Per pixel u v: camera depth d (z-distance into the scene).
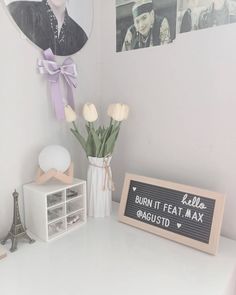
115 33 1.08
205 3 0.84
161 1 0.93
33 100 0.93
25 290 0.65
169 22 0.93
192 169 0.95
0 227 0.88
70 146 1.09
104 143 0.99
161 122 1.00
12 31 0.84
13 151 0.89
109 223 1.00
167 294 0.64
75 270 0.73
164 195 0.92
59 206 0.93
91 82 1.13
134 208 0.98
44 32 0.93
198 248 0.82
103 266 0.75
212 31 0.84
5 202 0.89
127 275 0.71
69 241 0.88
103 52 1.13
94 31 1.11
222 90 0.85
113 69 1.11
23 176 0.93
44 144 0.99
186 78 0.92
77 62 1.06
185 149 0.96
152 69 0.99
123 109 0.96
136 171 1.10
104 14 1.09
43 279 0.69
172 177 1.01
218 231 0.80
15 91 0.87
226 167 0.88
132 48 1.04
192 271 0.72
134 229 0.95
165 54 0.95
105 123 1.17
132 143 1.10
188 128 0.94
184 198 0.88
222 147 0.88
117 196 1.18
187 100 0.93
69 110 0.95
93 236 0.90
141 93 1.04
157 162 1.04
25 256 0.79
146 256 0.79
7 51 0.83
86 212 1.01
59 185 0.93
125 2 1.03
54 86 0.97
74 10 1.02
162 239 0.88
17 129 0.89
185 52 0.91
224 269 0.73
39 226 0.89
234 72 0.82
